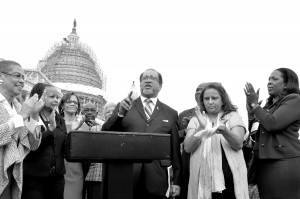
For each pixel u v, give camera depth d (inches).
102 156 100.2
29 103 160.2
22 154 157.9
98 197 256.2
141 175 182.5
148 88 206.5
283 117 174.6
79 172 254.2
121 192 106.9
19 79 172.7
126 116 196.2
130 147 103.7
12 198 158.2
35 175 181.6
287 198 172.1
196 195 172.6
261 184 184.4
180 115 259.6
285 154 175.8
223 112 186.7
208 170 170.9
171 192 200.8
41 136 174.6
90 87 2368.4
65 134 206.2
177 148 199.5
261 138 185.5
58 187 195.0
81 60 2561.5
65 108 262.2
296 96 180.1
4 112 156.4
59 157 197.0
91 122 294.7
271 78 193.9
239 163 173.2
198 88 239.1
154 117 197.8
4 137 146.7
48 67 2495.1
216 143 176.2
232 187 174.1
